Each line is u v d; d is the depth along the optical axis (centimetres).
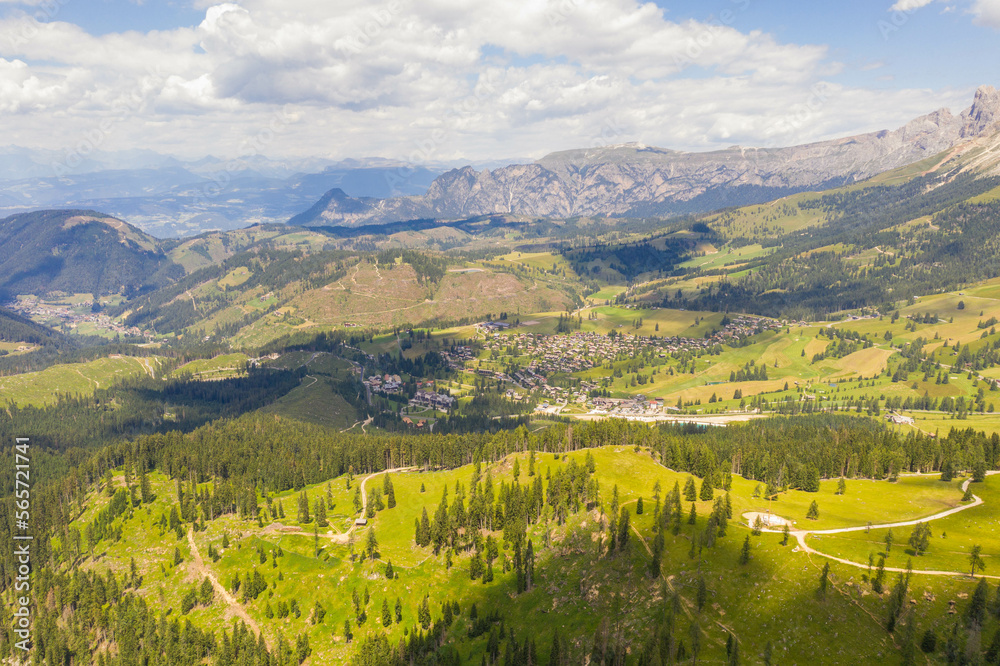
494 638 17550
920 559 15425
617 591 17325
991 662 12575
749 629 14550
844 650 13462
